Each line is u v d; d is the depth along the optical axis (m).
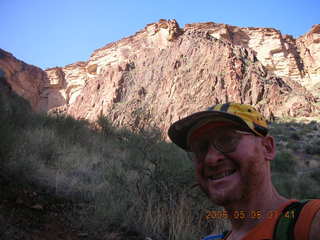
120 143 10.04
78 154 8.05
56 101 100.19
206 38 65.31
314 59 95.19
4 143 5.70
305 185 11.52
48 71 104.38
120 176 6.06
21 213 4.30
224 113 1.21
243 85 51.78
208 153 1.25
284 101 49.94
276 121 44.88
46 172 6.11
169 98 53.72
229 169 1.21
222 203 1.21
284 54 95.62
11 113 9.31
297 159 24.09
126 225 4.53
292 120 44.16
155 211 4.91
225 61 55.47
